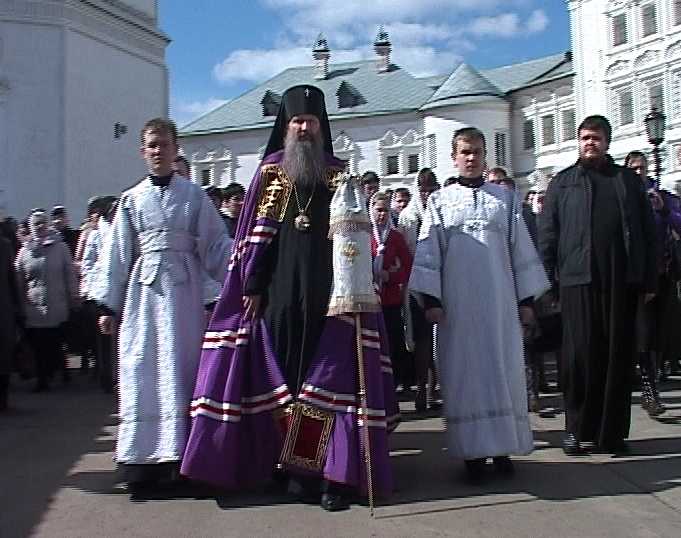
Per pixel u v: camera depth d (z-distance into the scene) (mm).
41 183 26938
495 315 5004
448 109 44938
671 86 34438
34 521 4324
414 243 7879
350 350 4602
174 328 4879
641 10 35844
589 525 4105
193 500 4668
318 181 4762
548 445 5996
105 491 4910
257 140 51906
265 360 4676
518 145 46250
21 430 7035
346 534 4020
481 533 4004
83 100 28109
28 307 9453
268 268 4742
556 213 5727
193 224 5062
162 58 32750
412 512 4367
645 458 5496
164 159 5074
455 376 4984
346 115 50156
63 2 27172
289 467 4492
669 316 8398
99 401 8734
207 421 4617
